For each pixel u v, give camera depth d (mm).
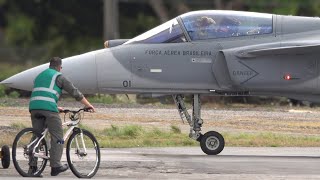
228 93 70062
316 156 69000
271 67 68438
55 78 52500
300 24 69812
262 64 68375
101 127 89375
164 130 87375
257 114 106875
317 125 97688
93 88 68750
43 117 52500
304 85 69000
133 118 99062
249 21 69750
